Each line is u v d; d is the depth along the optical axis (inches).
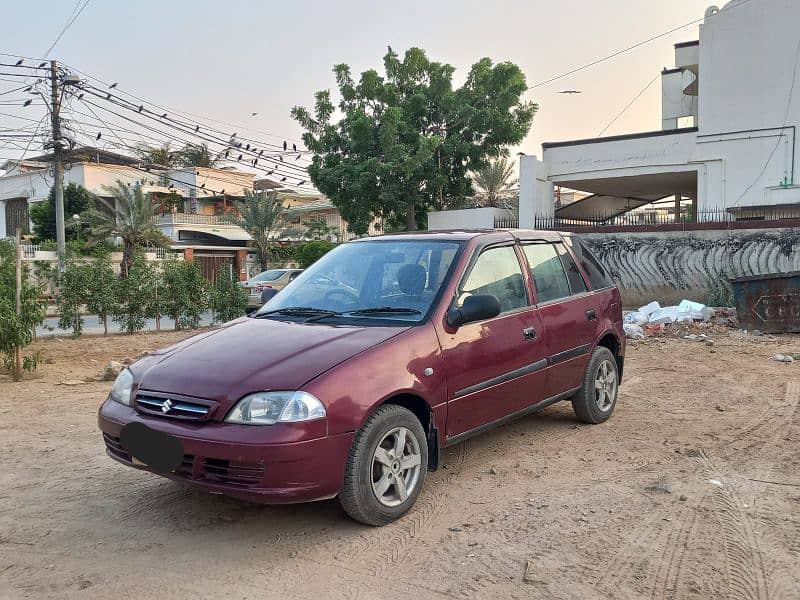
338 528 161.5
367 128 1020.5
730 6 788.6
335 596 131.5
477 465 206.8
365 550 150.0
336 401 149.2
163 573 141.8
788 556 143.2
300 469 143.9
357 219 1064.2
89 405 302.4
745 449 217.2
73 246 1300.4
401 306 185.6
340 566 143.2
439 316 180.2
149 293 597.0
